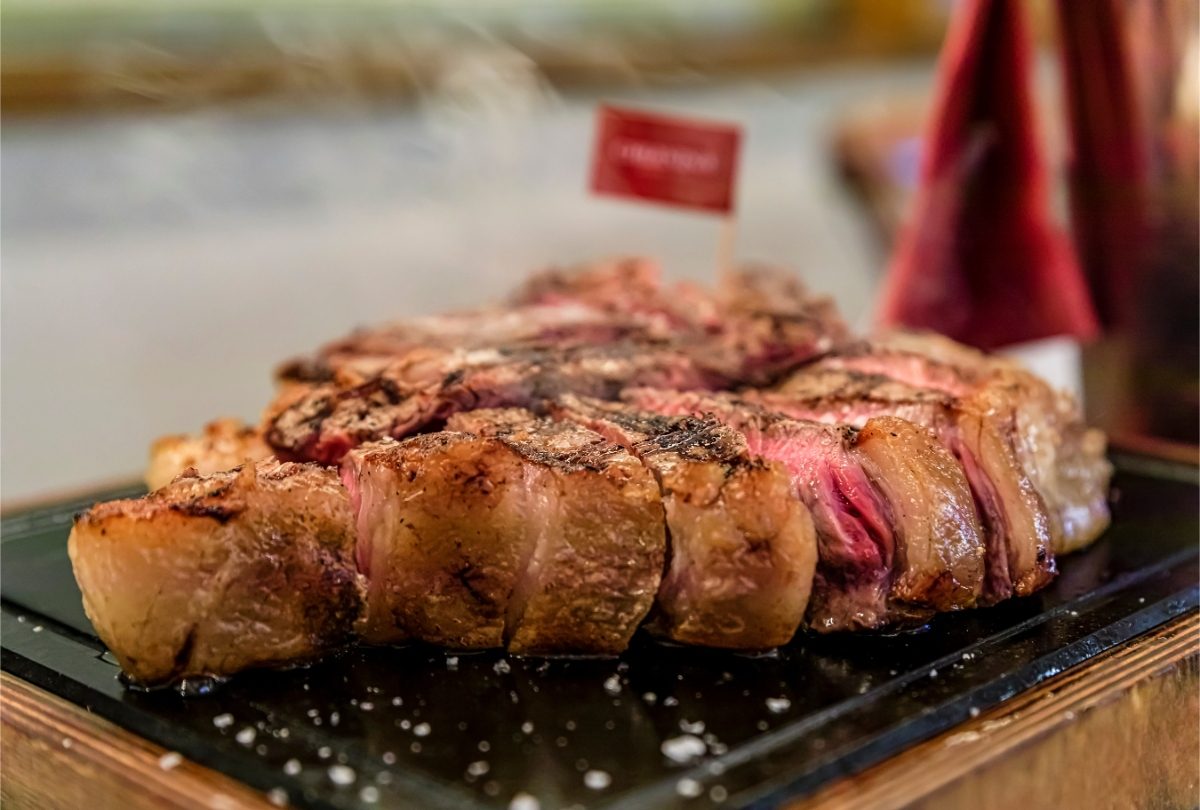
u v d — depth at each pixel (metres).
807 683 1.54
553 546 1.58
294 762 1.38
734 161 2.65
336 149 4.75
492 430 1.70
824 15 5.91
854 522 1.66
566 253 4.98
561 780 1.33
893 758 1.40
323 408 1.92
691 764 1.35
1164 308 2.43
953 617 1.73
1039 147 2.46
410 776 1.34
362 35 4.79
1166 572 1.88
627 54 5.27
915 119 4.54
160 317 4.21
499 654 1.65
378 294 4.54
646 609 1.59
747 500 1.56
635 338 2.22
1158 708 1.61
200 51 4.51
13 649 1.68
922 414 1.80
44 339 4.04
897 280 2.65
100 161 4.34
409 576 1.61
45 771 1.50
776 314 2.32
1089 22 2.34
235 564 1.54
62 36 4.32
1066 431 1.98
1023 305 2.55
